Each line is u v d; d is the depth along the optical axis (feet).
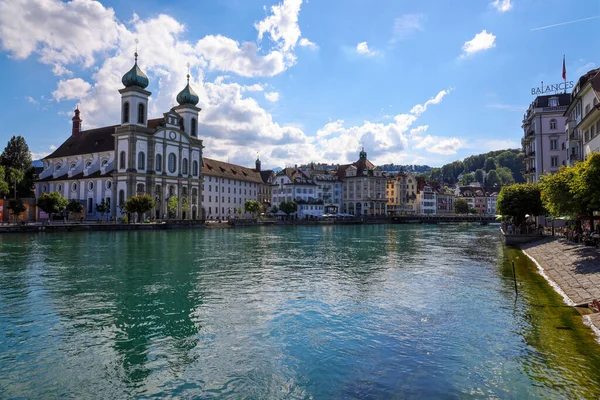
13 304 73.67
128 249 159.33
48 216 304.09
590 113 138.00
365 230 331.98
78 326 61.05
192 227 306.55
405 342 53.47
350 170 561.02
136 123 336.70
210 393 40.37
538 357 47.70
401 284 91.66
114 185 340.18
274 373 44.65
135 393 40.47
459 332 57.06
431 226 425.69
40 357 49.21
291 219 455.63
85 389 41.29
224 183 442.09
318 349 51.29
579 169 108.68
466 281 94.99
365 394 39.78
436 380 42.37
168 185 359.46
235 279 98.07
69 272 106.32
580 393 39.11
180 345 53.11
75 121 433.07
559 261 110.01
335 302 75.00
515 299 76.18
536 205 183.42
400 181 625.00
